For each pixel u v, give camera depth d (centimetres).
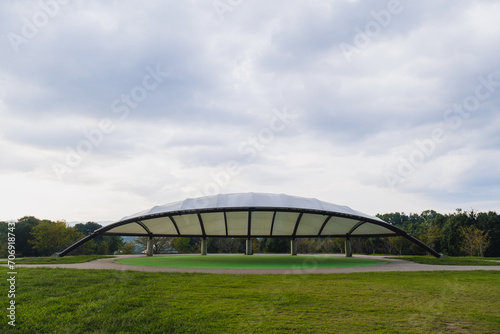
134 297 808
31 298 792
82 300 780
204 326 595
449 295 871
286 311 699
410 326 605
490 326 605
